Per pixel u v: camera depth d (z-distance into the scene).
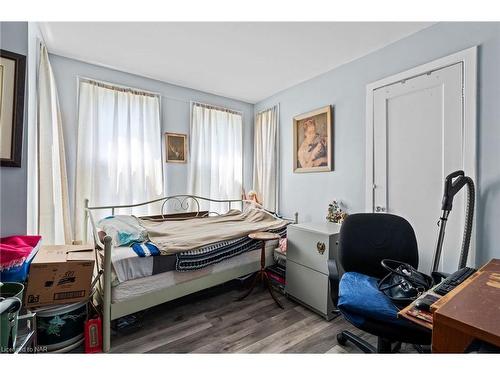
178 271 1.81
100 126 2.68
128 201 2.83
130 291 1.60
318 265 1.98
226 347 1.56
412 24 1.89
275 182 3.49
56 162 2.37
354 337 1.54
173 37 2.11
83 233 2.51
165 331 1.73
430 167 1.91
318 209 2.88
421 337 1.03
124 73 2.84
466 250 1.60
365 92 2.36
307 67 2.65
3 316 0.84
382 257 1.53
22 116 1.57
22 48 1.59
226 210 3.62
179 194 3.26
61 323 1.45
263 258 2.26
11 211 1.57
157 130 3.03
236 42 2.18
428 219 1.92
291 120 3.24
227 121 3.64
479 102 1.66
